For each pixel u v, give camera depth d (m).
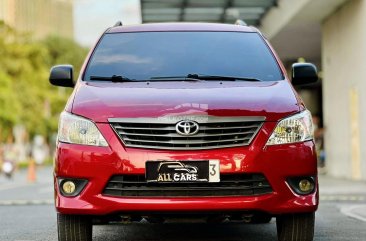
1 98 59.47
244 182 6.46
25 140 73.06
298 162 6.55
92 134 6.54
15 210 12.54
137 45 8.05
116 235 8.59
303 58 36.03
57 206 6.59
